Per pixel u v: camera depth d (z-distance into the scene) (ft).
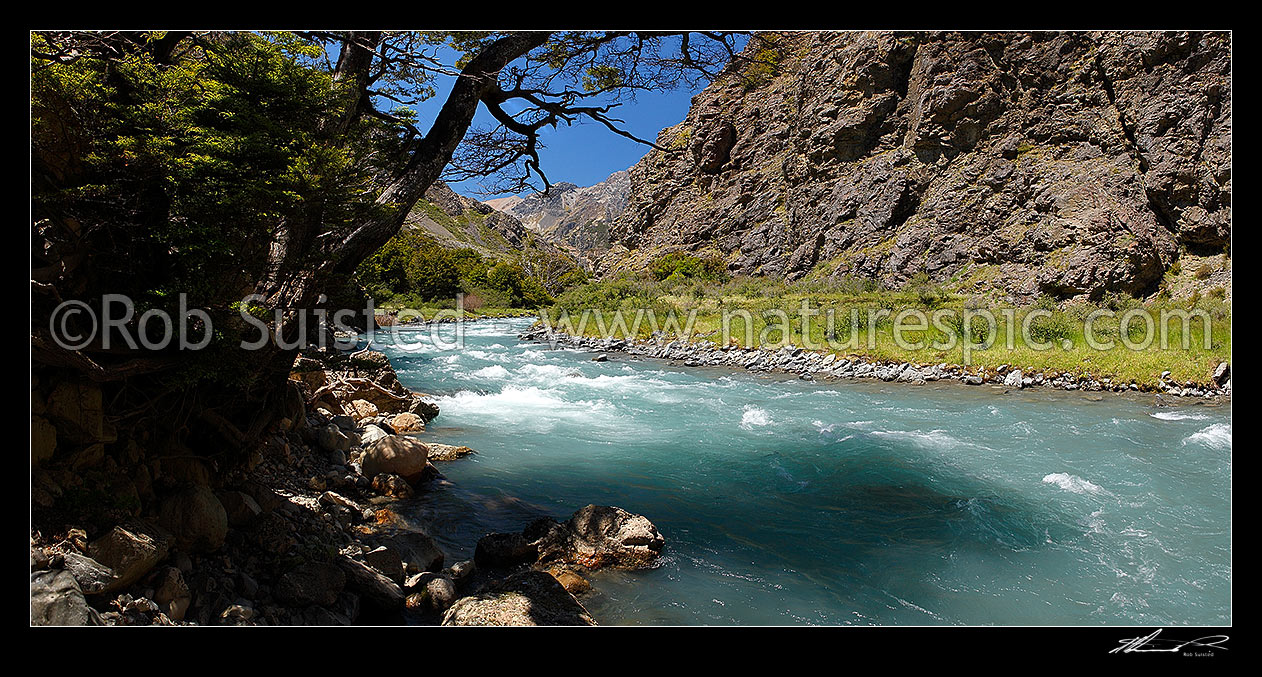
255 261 18.51
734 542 24.02
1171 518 26.32
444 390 55.16
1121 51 120.06
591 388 59.82
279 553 17.70
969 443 39.01
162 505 15.79
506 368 72.74
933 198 148.77
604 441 39.37
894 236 155.84
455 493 27.73
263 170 16.22
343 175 18.21
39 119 13.60
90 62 15.24
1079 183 119.96
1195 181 102.68
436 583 18.13
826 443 39.29
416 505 25.72
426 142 23.07
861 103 173.37
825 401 53.98
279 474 23.82
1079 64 131.13
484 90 24.73
